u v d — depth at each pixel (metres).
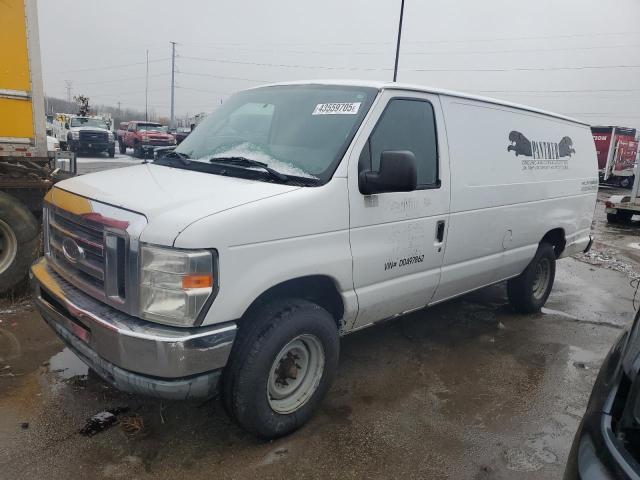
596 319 6.06
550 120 5.59
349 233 3.32
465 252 4.41
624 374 2.09
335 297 3.48
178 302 2.60
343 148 3.34
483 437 3.49
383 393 3.97
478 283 4.83
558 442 3.50
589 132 6.52
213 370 2.78
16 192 5.36
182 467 2.97
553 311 6.24
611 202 14.99
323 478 2.97
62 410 3.44
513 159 4.88
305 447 3.23
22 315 4.86
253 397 2.98
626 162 29.12
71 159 6.82
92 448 3.08
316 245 3.13
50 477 2.82
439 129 4.04
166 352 2.59
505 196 4.76
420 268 3.96
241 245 2.75
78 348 2.98
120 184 3.23
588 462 1.84
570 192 5.93
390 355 4.65
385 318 3.91
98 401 3.57
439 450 3.31
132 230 2.67
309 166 3.32
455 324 5.53
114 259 2.76
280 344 3.02
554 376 4.47
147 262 2.62
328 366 3.39
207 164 3.63
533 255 5.50
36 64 5.38
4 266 5.11
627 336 2.41
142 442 3.17
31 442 3.10
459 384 4.20
